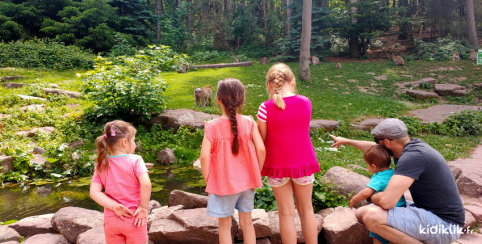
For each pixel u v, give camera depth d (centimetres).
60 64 2081
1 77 1598
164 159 858
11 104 1223
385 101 1563
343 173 504
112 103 1065
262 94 1588
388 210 284
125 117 1098
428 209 287
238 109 293
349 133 1112
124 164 271
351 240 350
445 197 279
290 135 289
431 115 1327
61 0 2623
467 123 1162
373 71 2206
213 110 1180
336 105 1446
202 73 2147
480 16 3362
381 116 1302
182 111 1136
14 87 1484
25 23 2581
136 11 3052
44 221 421
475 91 1806
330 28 2628
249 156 286
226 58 2889
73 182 703
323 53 2709
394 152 310
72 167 773
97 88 1034
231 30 3338
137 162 273
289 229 298
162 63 1266
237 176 279
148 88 1046
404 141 301
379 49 2977
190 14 3534
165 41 3108
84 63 2186
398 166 283
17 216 510
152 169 799
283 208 299
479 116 1198
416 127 1149
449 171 284
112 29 2731
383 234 284
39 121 1075
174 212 367
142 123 1089
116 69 1091
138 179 270
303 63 1947
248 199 289
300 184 297
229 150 281
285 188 297
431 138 1042
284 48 2764
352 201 314
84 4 2631
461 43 2794
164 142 968
